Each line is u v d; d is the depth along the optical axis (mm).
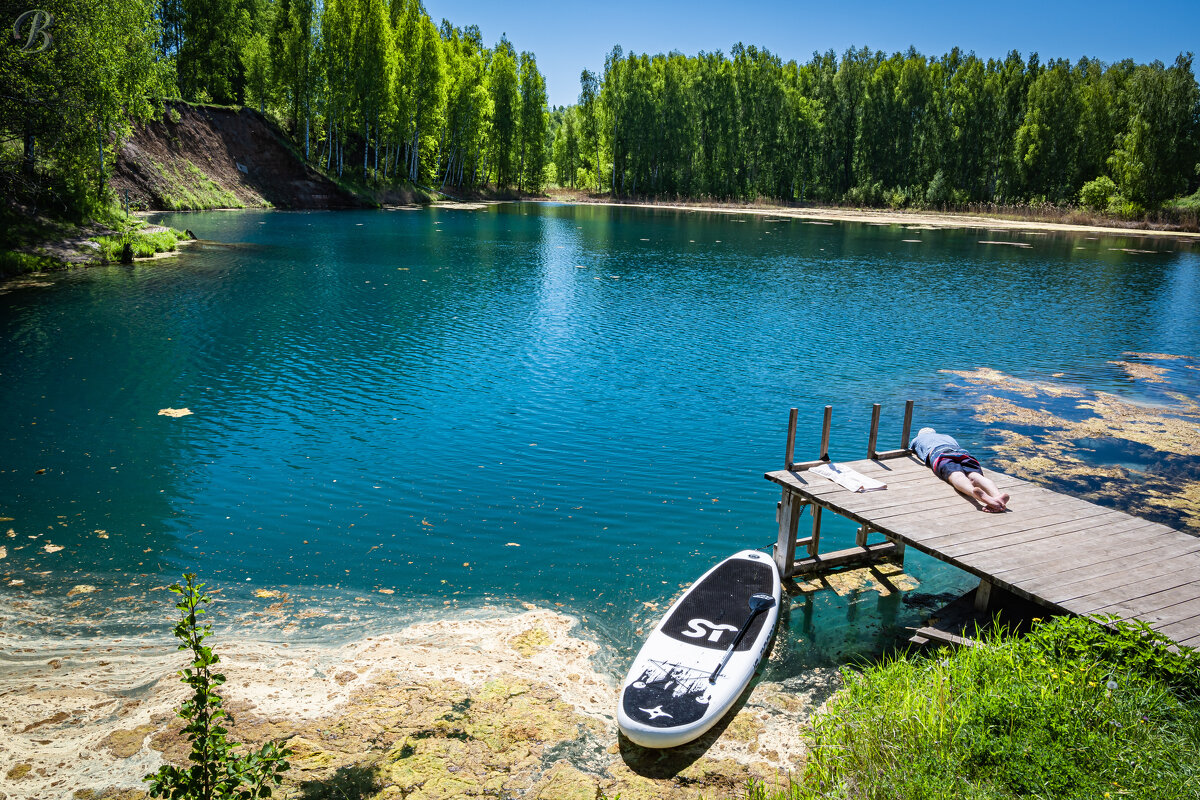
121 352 18891
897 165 93875
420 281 31266
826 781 5473
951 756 5160
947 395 17500
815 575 9680
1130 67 95562
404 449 13266
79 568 9125
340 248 40594
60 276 28812
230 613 8266
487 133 96188
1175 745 4957
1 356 18156
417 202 78375
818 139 97125
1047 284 35219
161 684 6930
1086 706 5320
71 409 14758
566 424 14734
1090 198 79062
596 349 20938
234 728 6289
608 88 102375
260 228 48094
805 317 26281
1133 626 6039
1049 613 7812
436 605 8539
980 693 5809
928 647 7488
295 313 24109
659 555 9820
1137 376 19672
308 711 6578
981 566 7281
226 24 66688
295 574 9148
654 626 8227
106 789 5582
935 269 39719
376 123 72938
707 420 15141
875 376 18938
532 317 24953
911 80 90625
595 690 7105
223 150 61562
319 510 10875
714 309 27266
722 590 8430
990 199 92062
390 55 70688
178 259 34062
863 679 6723
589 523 10656
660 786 5867
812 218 80812
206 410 15000
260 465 12422
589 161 113688
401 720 6508
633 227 63438
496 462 12781
